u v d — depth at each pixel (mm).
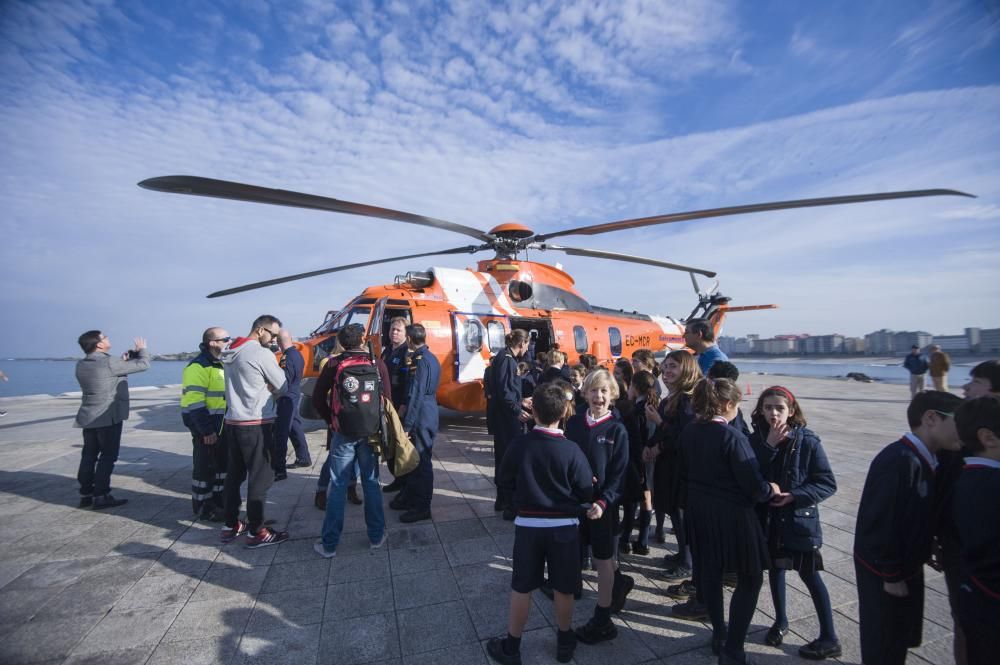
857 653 2689
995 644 1730
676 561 3600
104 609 3059
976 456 1895
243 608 3080
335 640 2766
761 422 3008
